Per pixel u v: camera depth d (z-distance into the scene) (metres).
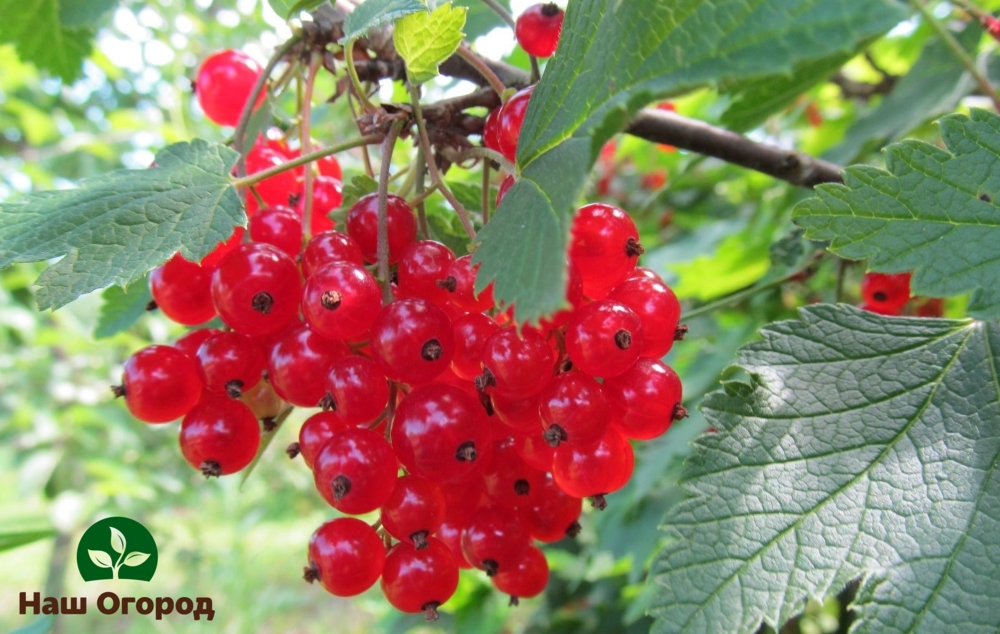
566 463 0.09
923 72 0.16
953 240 0.09
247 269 0.09
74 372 0.33
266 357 0.10
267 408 0.10
